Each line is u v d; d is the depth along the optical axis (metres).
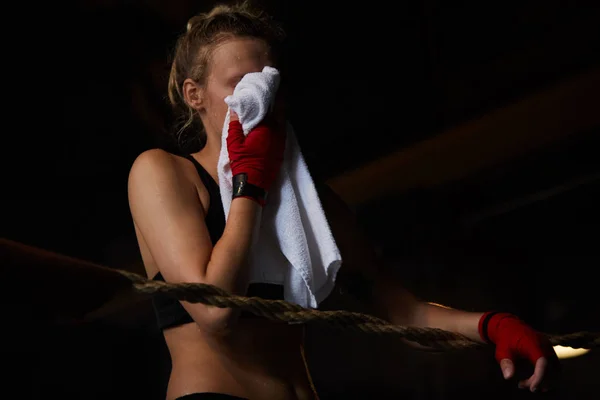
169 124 7.48
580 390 7.09
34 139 7.79
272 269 2.77
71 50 7.61
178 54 3.16
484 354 7.70
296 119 8.18
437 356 7.80
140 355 7.79
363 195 8.43
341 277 3.22
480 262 8.02
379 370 7.95
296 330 2.84
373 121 8.12
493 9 7.44
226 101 2.74
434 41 7.84
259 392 2.66
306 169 2.88
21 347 7.45
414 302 3.22
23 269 1.65
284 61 8.02
